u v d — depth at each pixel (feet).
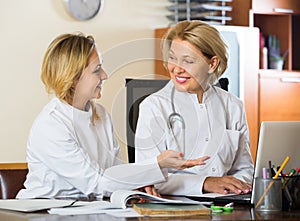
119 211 6.41
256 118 17.57
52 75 7.48
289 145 7.16
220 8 17.52
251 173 8.90
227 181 7.92
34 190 7.87
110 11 16.83
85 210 6.46
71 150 7.58
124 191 6.87
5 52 15.35
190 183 7.93
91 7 16.42
